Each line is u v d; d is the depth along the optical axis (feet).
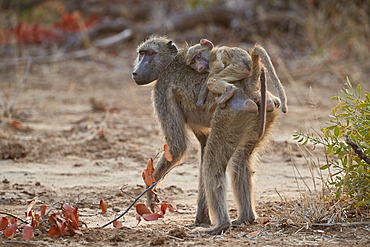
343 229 26.37
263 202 32.89
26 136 51.21
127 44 95.50
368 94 28.78
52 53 93.71
